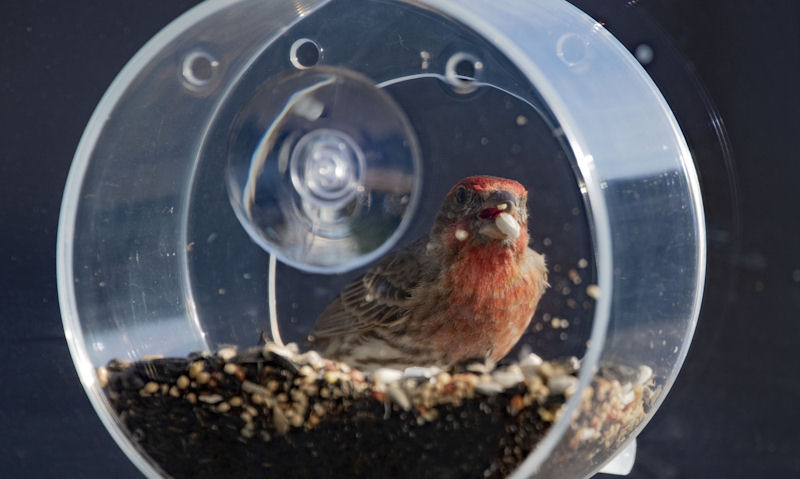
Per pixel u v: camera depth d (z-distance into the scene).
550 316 0.48
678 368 0.47
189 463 0.45
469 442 0.42
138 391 0.45
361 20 0.48
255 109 0.47
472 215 0.48
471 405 0.42
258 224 0.47
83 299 0.47
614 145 0.43
